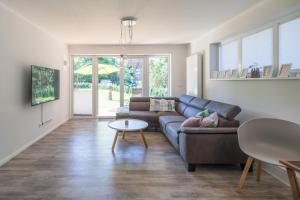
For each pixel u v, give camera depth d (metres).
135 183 2.91
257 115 3.62
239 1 3.44
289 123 2.66
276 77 3.04
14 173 3.19
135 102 6.52
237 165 3.54
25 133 4.34
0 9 3.49
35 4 3.52
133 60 7.77
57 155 3.96
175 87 7.63
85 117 7.78
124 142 4.82
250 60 4.14
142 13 3.99
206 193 2.67
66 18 4.27
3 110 3.59
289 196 2.60
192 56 6.54
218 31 5.06
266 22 3.58
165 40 6.74
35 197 2.55
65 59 7.06
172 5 3.61
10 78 3.80
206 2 3.47
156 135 5.44
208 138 3.27
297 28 3.04
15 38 3.95
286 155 2.54
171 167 3.46
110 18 4.29
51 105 5.79
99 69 7.76
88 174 3.17
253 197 2.58
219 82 5.09
